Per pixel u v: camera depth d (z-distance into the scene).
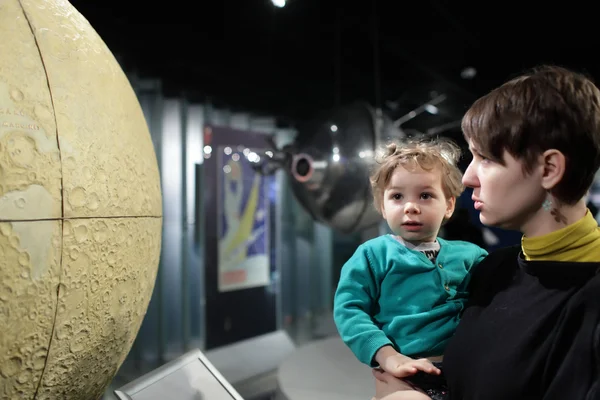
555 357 0.60
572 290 0.62
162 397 0.98
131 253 0.88
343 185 2.26
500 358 0.65
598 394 0.54
